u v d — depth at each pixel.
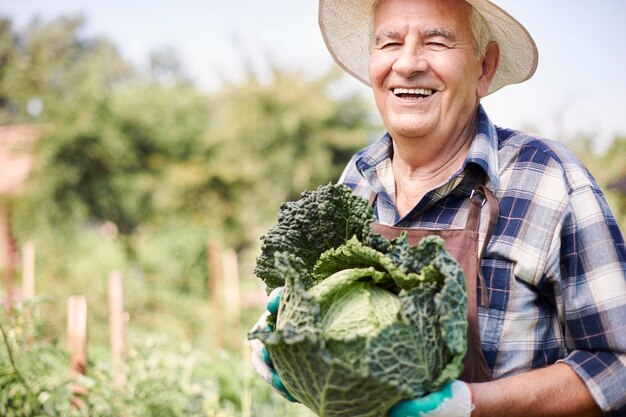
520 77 2.72
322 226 2.27
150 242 12.93
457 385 1.91
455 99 2.37
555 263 2.17
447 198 2.40
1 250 12.19
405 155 2.51
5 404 3.43
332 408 1.89
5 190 14.91
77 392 3.89
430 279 1.98
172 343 6.91
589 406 2.11
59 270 12.14
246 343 4.79
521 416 2.05
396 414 1.86
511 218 2.26
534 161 2.31
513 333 2.19
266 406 4.77
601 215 2.19
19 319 3.71
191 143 16.41
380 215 2.61
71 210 14.94
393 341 1.85
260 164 15.00
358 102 15.34
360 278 2.08
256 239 14.84
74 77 17.39
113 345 5.25
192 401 4.32
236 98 15.48
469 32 2.38
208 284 11.71
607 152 12.53
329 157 15.09
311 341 1.80
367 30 2.87
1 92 17.61
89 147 15.32
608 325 2.12
